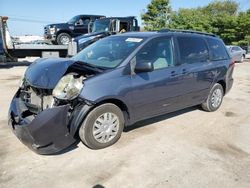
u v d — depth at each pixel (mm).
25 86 4195
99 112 4004
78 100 3760
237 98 8125
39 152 3633
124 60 4289
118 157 3945
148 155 4035
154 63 4664
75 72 3965
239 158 4066
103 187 3238
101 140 4125
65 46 14977
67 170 3566
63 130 3676
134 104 4379
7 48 13250
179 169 3682
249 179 3510
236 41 38594
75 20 16422
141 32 5223
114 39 5078
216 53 6180
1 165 3621
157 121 5500
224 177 3531
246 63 22672
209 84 5961
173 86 4980
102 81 3949
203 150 4285
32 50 14148
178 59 5094
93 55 4801
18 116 3951
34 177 3387
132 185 3293
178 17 37375
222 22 38875
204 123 5543
